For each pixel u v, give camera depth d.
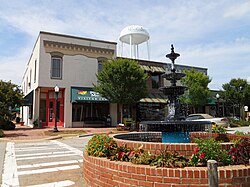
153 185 4.25
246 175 4.18
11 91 21.11
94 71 25.45
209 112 33.91
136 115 27.06
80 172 6.83
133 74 22.12
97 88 22.75
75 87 24.30
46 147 12.51
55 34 23.80
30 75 29.36
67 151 11.00
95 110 25.58
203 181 4.02
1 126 21.31
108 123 25.41
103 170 5.04
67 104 23.83
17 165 7.84
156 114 27.55
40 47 23.02
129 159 5.01
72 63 24.41
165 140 7.82
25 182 5.86
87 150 6.08
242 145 4.73
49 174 6.63
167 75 8.95
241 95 33.88
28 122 28.97
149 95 27.81
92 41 25.62
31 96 25.86
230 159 4.54
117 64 22.11
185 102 27.84
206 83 29.30
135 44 30.48
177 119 8.45
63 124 24.14
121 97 21.92
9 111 21.34
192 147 5.15
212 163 3.44
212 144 4.78
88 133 19.44
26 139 16.28
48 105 24.89
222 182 4.05
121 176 4.63
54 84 23.30
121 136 8.21
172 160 4.50
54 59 23.62
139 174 4.39
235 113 37.53
